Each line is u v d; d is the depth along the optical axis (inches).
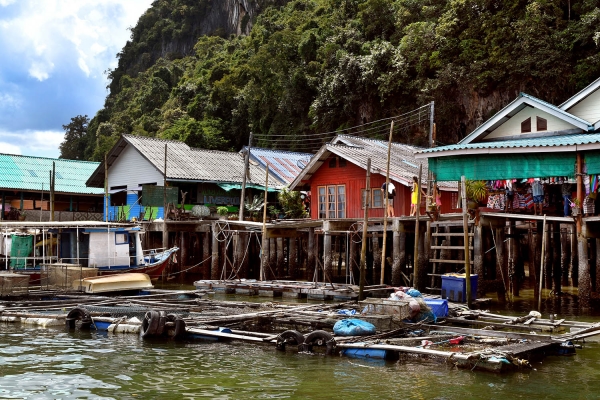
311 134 1883.6
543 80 1331.2
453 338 475.8
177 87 2800.2
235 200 1371.8
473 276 687.7
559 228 817.5
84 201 1649.9
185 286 1004.6
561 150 651.5
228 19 3700.8
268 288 818.2
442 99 1507.1
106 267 906.1
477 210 703.7
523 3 1414.9
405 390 354.0
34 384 366.0
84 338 508.7
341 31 1873.8
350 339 460.8
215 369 402.6
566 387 361.4
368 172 690.2
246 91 2166.6
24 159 1621.6
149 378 380.2
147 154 1300.4
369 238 1026.7
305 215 1227.9
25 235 882.1
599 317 619.5
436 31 1533.0
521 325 525.0
